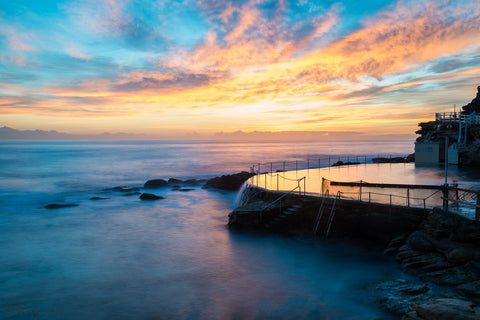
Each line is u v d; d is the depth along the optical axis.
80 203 33.47
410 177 25.33
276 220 19.53
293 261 15.63
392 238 15.84
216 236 20.58
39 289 13.34
